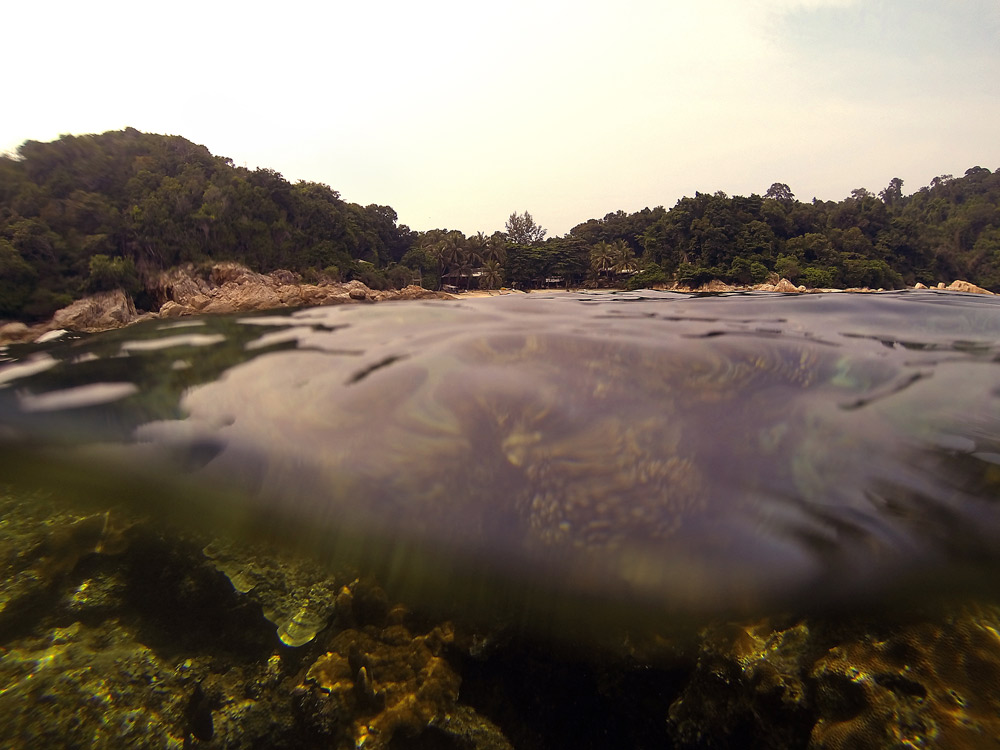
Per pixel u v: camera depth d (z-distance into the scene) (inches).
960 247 2687.0
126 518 109.3
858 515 86.9
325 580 99.4
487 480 98.7
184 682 85.8
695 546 84.0
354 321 254.7
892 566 78.7
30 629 90.1
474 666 87.2
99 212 1411.2
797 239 2460.6
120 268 1224.8
